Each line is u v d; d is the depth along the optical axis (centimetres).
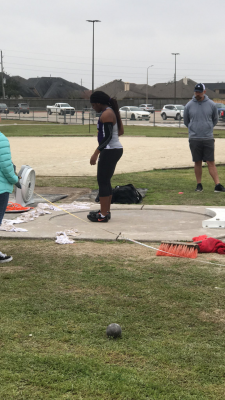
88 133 3059
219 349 307
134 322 349
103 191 660
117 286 424
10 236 591
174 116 4916
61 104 6156
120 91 10569
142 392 259
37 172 1279
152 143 2283
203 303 385
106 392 259
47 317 356
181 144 2217
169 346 311
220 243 545
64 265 485
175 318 356
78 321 350
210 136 925
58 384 265
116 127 651
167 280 440
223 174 1216
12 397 253
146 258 510
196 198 864
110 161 648
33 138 2650
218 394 258
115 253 528
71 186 1028
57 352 303
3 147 480
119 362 291
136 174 1211
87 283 432
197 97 913
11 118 5534
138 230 620
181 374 277
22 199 779
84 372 278
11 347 309
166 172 1257
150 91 10538
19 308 373
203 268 476
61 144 2206
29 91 12025
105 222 671
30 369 281
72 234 596
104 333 330
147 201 840
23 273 460
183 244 523
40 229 625
